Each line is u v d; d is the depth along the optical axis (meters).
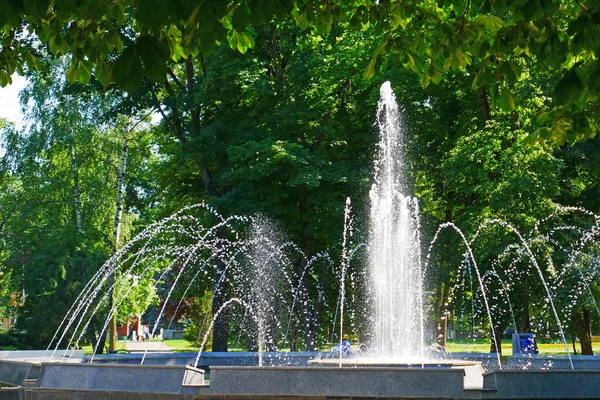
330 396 9.15
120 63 3.87
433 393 8.85
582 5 5.10
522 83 21.11
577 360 13.65
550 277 22.31
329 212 25.12
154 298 37.81
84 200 32.44
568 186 24.02
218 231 25.61
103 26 5.49
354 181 23.67
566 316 22.84
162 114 27.44
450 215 26.92
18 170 31.58
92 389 10.38
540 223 22.03
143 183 37.00
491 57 6.43
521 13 4.64
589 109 6.64
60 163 33.44
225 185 26.62
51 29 5.65
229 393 9.51
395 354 16.77
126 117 32.41
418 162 26.09
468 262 22.62
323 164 24.00
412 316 18.86
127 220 33.66
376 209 19.94
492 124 22.59
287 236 25.98
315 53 24.89
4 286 31.81
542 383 8.74
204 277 27.78
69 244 29.27
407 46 6.67
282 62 26.83
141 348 41.59
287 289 26.03
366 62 24.47
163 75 3.92
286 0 4.48
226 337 25.78
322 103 25.88
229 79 24.30
